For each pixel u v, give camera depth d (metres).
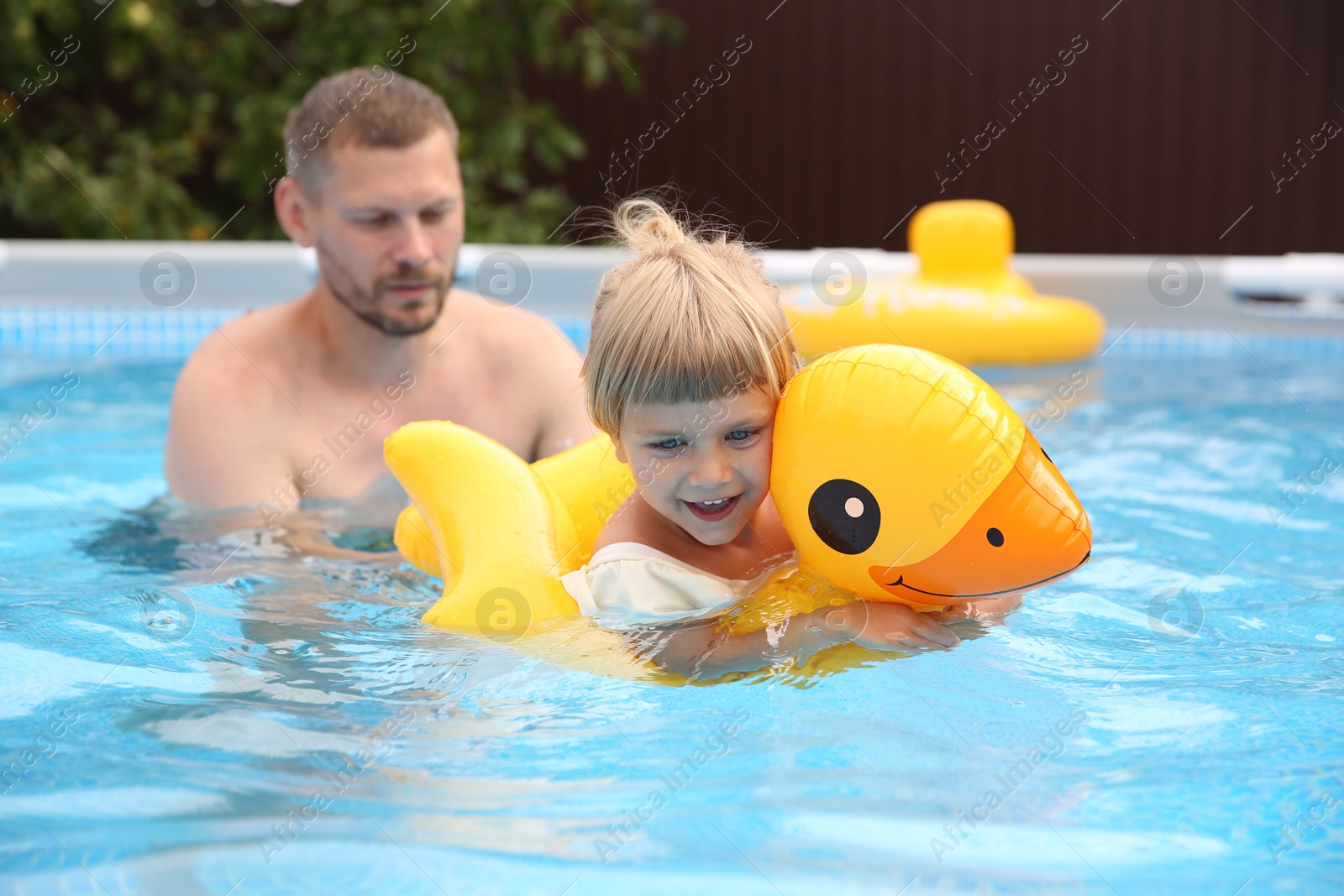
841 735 2.56
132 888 1.97
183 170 13.32
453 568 3.24
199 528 4.21
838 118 14.13
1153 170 13.85
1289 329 8.97
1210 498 4.74
